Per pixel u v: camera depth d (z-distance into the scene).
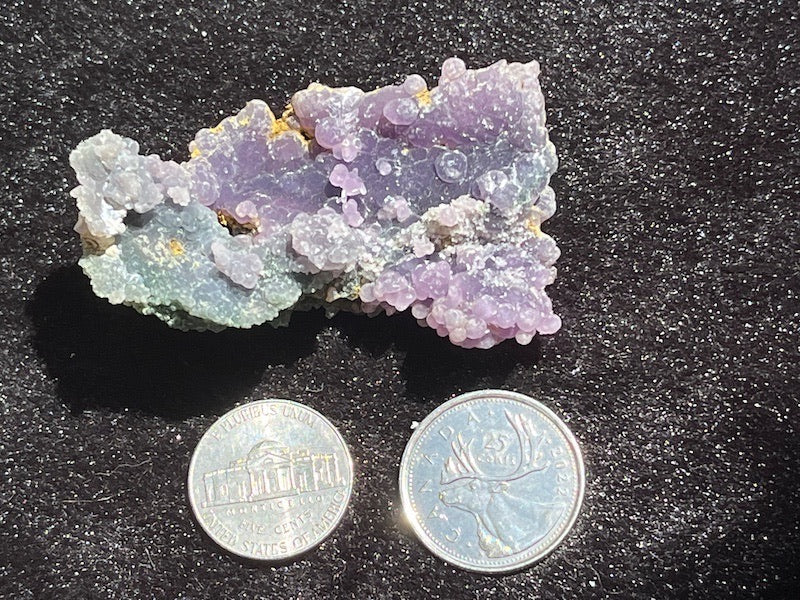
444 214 0.12
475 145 0.12
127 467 0.13
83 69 0.14
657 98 0.14
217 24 0.14
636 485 0.13
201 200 0.12
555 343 0.14
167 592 0.13
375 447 0.13
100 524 0.13
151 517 0.13
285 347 0.13
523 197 0.12
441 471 0.13
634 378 0.14
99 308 0.14
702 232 0.14
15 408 0.14
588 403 0.14
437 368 0.13
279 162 0.12
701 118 0.14
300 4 0.14
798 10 0.14
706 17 0.14
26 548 0.13
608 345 0.14
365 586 0.13
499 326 0.12
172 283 0.12
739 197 0.14
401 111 0.12
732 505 0.13
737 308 0.14
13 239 0.14
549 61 0.14
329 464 0.13
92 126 0.14
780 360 0.14
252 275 0.12
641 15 0.14
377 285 0.12
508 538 0.13
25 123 0.14
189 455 0.13
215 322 0.12
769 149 0.14
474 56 0.14
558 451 0.13
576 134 0.14
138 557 0.13
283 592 0.13
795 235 0.14
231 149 0.12
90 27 0.14
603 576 0.13
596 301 0.14
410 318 0.13
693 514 0.13
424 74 0.14
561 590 0.13
